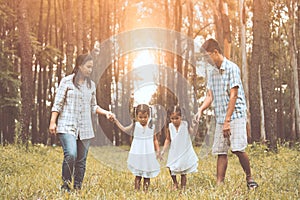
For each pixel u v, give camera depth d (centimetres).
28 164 908
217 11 2078
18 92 1819
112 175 710
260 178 665
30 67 1470
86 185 593
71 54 1666
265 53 1390
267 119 1373
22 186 581
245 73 1895
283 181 604
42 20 2542
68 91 552
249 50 2881
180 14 2370
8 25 1942
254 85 1508
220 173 603
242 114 586
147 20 2566
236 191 514
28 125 1432
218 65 591
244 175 698
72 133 547
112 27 2602
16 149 1219
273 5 2562
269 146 1351
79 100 552
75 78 552
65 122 548
